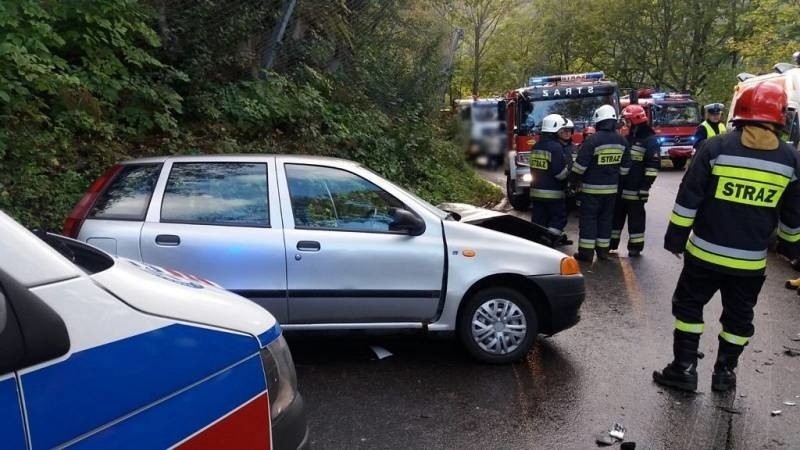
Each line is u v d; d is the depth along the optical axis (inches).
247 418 71.6
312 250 172.7
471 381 173.2
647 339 209.6
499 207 554.6
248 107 361.4
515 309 185.0
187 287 81.1
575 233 415.2
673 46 1449.3
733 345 168.1
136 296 68.6
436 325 180.9
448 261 179.2
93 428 56.8
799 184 157.5
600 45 1569.9
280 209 175.9
